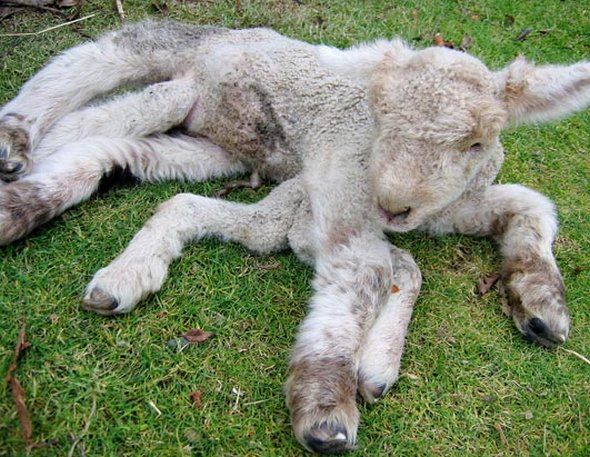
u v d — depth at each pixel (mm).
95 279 742
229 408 704
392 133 689
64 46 1037
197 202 817
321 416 662
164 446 668
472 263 869
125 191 871
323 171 812
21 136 836
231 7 1157
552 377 774
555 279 806
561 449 726
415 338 786
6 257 774
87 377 696
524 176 986
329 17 1174
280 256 835
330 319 716
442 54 709
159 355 725
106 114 868
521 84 724
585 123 1074
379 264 750
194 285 790
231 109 875
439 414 732
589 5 1315
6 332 714
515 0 1297
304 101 846
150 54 913
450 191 698
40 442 647
